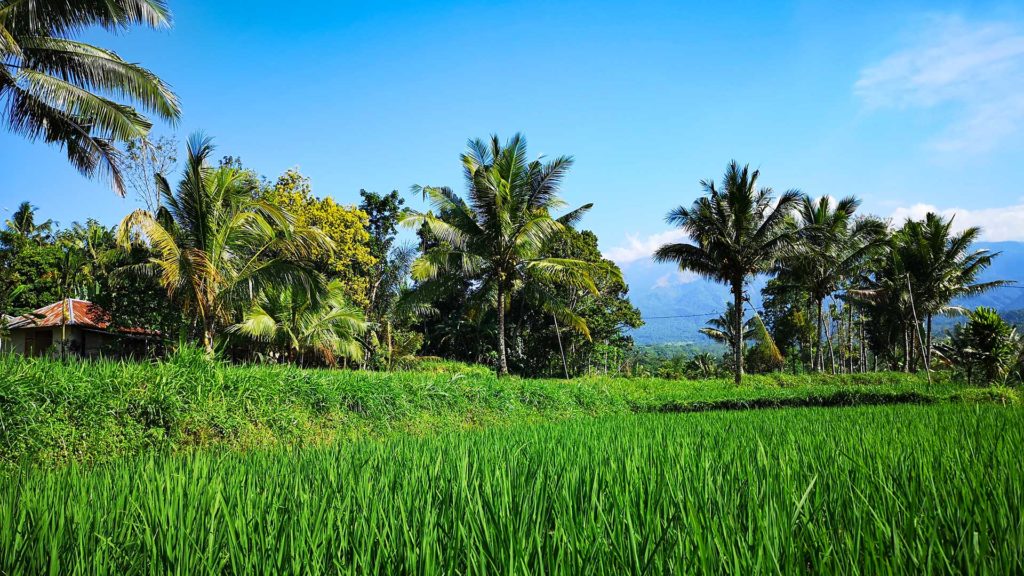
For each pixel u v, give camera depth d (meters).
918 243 33.84
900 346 43.38
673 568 2.16
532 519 2.62
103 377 7.93
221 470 4.12
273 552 2.31
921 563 2.12
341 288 21.64
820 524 2.53
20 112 12.10
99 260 17.62
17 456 6.34
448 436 7.44
